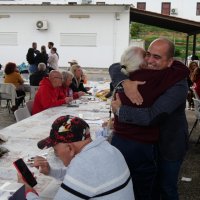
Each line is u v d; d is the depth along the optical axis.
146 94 2.14
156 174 2.47
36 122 3.87
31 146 2.86
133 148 2.22
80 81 6.98
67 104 5.09
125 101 2.19
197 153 5.27
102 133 2.90
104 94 6.09
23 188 1.49
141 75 2.20
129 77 2.31
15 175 2.15
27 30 16.36
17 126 3.65
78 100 5.54
